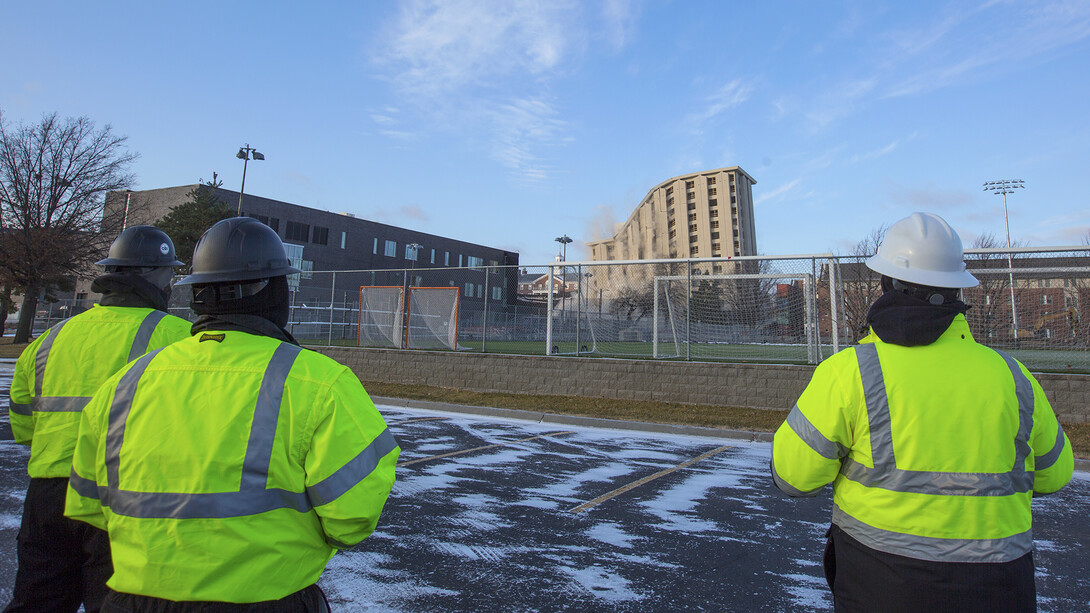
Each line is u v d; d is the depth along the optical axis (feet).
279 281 5.82
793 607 11.57
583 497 19.21
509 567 13.30
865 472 5.62
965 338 5.75
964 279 5.83
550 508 17.88
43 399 8.00
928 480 5.30
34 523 7.82
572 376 40.86
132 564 4.64
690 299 40.06
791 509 18.28
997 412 5.36
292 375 5.00
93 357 8.13
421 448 26.35
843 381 5.70
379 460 5.14
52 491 7.80
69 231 89.92
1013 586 5.15
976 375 5.48
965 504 5.22
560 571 13.15
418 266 206.18
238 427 4.74
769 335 43.42
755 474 22.89
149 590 4.56
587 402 38.52
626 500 18.97
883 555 5.41
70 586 7.94
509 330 49.85
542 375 41.75
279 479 4.77
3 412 31.45
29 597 7.70
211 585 4.49
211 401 4.83
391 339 50.34
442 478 21.11
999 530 5.21
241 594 4.53
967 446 5.30
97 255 93.76
